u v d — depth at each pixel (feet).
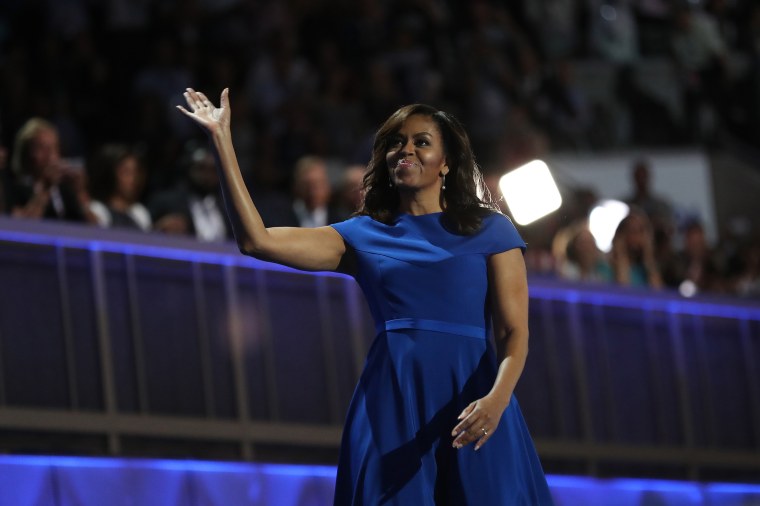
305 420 65.51
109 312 59.82
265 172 102.42
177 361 61.62
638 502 73.15
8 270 57.21
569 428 73.87
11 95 104.01
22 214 65.00
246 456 62.90
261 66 117.91
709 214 138.82
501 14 142.31
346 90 123.13
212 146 36.42
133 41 119.55
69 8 120.78
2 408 56.08
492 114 127.65
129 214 72.64
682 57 153.07
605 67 147.23
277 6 125.90
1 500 53.31
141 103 104.53
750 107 154.61
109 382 59.26
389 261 37.35
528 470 37.06
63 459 55.36
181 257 62.49
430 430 36.29
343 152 116.37
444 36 135.44
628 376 77.20
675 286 96.32
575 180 133.39
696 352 80.74
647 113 145.89
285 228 37.29
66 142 105.50
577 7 151.53
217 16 123.75
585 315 75.92
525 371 72.49
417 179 37.91
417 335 36.78
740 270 108.58
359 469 36.37
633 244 91.09
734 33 160.25
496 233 37.78
